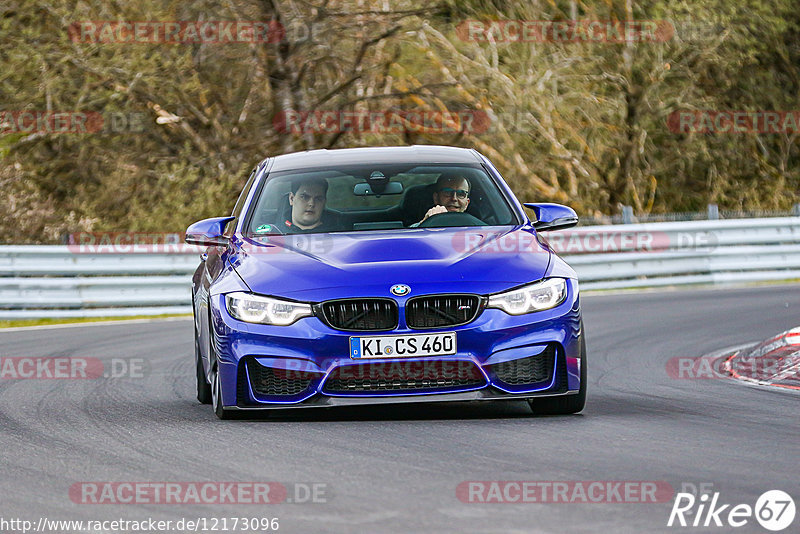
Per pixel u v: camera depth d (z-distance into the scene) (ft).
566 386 75.15
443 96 253.03
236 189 244.83
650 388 93.50
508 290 74.18
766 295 180.45
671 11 273.13
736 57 287.28
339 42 241.96
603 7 278.87
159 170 257.55
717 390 91.56
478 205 85.76
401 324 73.10
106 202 259.60
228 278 78.02
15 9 247.91
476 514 49.90
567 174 291.79
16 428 78.84
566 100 276.41
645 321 150.30
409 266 75.20
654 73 278.26
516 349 73.67
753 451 63.77
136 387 100.48
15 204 241.35
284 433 71.72
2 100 250.37
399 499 53.06
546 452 63.93
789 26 304.30
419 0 242.17
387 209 85.51
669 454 63.10
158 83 249.96
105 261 186.19
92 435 74.64
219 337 76.07
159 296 185.78
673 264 208.85
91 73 249.55
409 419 76.64
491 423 74.28
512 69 270.67
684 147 297.94
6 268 183.21
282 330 73.92
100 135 263.49
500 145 268.21
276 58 234.99
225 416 78.02
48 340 145.79
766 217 217.77
